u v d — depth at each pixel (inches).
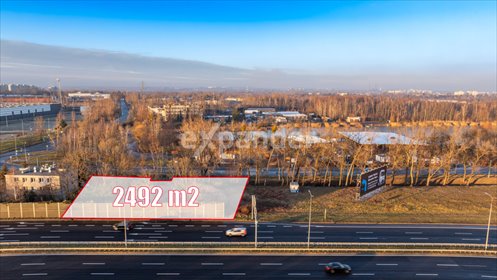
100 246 1774.1
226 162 3676.2
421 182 3203.7
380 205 2564.0
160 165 3346.5
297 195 2792.8
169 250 1744.6
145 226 2111.2
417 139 3558.1
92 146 3858.3
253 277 1501.0
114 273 1514.5
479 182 3248.0
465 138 4047.7
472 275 1539.1
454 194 2851.9
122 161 2970.0
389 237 1972.2
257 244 1823.3
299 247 1798.7
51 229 2041.1
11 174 2610.7
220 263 1624.0
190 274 1517.0
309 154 3634.4
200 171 3174.2
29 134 5654.5
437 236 1993.1
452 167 3828.7
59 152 4020.7
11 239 1878.7
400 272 1558.8
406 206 2546.8
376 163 3661.4
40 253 1696.6
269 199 2669.8
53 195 2511.1
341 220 2253.9
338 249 1768.0
